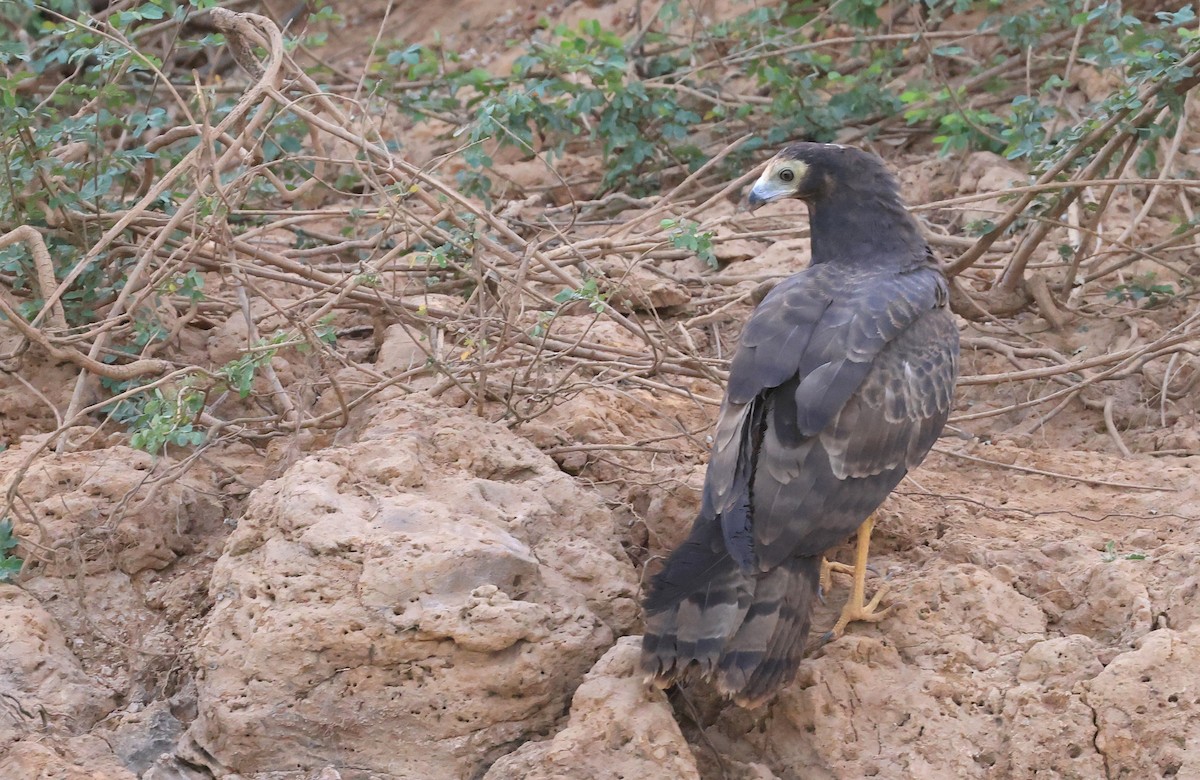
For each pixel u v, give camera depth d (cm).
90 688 764
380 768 705
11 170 1062
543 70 1550
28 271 1073
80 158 1175
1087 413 1088
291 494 754
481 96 1541
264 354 904
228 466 947
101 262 1090
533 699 712
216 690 709
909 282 777
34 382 1041
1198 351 1039
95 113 1138
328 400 1005
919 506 882
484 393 923
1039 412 1094
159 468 891
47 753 704
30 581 825
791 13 1628
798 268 1238
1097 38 1380
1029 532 849
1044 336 1177
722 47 1661
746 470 687
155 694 774
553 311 963
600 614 762
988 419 1093
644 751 672
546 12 1870
